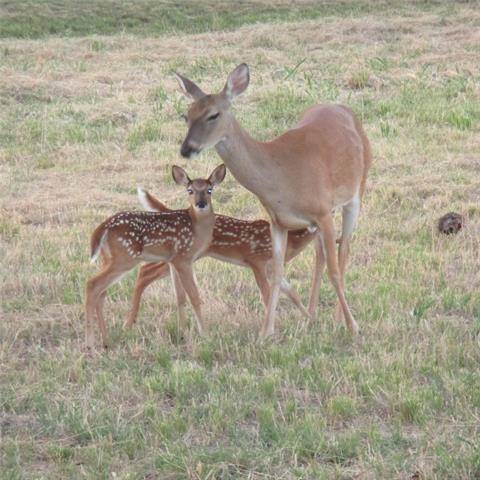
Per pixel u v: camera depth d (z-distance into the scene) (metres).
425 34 30.88
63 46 30.58
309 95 23.80
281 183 11.43
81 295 13.05
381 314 12.13
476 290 12.98
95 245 11.55
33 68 27.23
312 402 9.91
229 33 32.31
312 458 8.73
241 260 12.57
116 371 10.76
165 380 10.34
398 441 8.95
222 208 16.84
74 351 11.30
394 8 35.75
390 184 17.75
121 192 18.06
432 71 26.47
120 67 27.80
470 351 10.88
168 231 11.70
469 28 31.23
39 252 14.71
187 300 13.01
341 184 12.16
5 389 10.26
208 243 11.90
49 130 21.78
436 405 9.62
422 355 10.84
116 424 9.39
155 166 19.44
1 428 9.48
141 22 35.50
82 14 35.88
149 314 12.57
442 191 17.30
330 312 12.68
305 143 11.72
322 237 11.78
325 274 13.94
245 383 10.26
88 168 19.41
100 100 24.25
